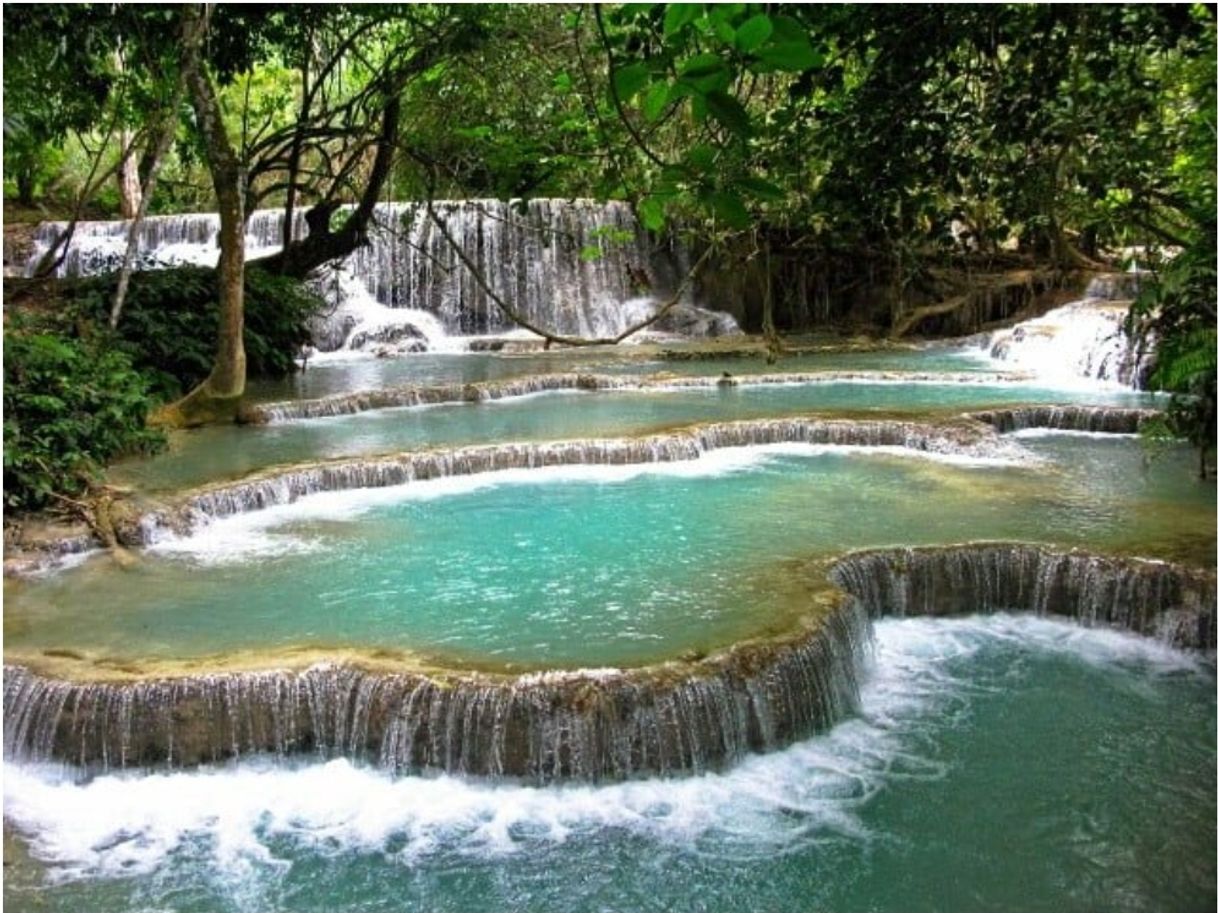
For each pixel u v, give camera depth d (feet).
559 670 18.25
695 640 19.63
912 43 14.28
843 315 65.26
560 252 62.85
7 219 66.95
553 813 17.10
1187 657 22.44
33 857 16.05
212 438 35.35
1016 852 16.43
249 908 15.08
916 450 35.14
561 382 45.32
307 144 43.68
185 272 44.68
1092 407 37.65
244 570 24.00
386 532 26.81
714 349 54.85
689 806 17.38
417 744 17.92
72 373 30.83
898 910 15.17
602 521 27.45
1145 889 15.64
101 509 26.03
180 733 17.98
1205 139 17.71
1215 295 23.68
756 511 28.09
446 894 15.38
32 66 36.19
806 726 19.30
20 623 20.90
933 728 19.83
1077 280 58.23
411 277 60.85
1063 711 20.42
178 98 28.12
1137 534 25.38
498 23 30.07
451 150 37.40
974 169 16.10
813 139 15.57
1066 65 14.66
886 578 24.03
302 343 49.14
